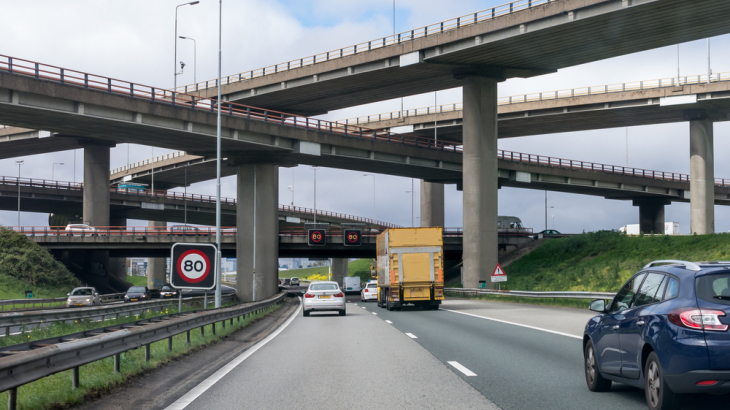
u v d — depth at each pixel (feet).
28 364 23.30
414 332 65.46
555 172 270.67
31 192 288.92
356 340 58.29
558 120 273.75
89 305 147.13
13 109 158.10
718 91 229.66
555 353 44.57
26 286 218.18
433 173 268.21
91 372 34.35
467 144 206.80
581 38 182.70
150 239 232.32
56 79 159.12
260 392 31.45
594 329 30.09
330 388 32.35
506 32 184.03
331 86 242.58
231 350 53.42
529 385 31.81
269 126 206.39
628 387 31.17
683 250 178.50
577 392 29.84
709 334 21.98
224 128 197.47
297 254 286.87
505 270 244.63
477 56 199.41
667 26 172.86
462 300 168.86
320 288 103.76
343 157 226.58
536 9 176.24
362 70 224.12
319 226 250.98
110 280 308.60
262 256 222.07
